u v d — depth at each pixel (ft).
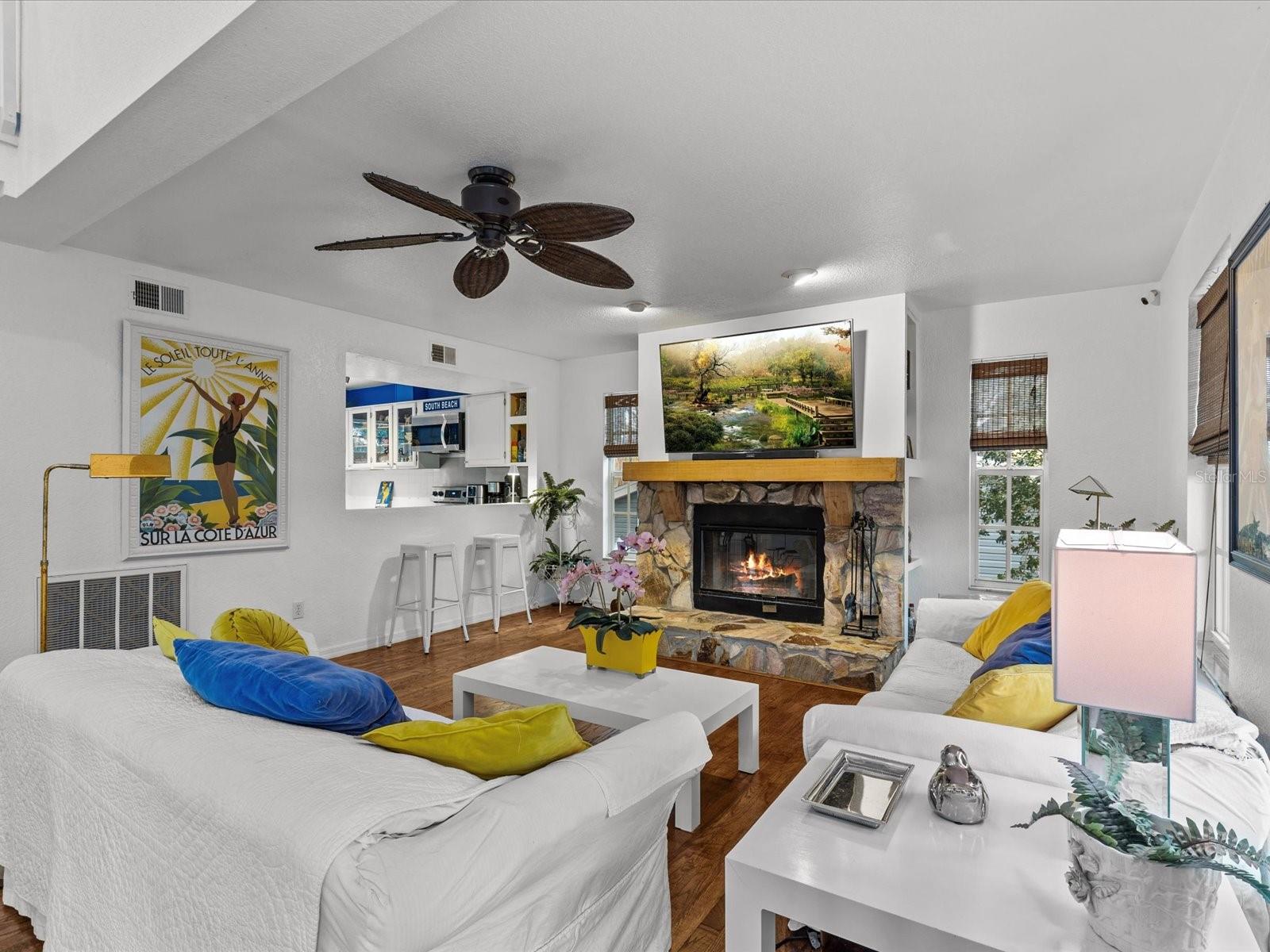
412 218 9.70
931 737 5.65
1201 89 6.56
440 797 3.91
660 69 6.28
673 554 17.07
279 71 5.35
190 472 12.34
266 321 13.58
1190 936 3.18
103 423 11.19
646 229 10.19
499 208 7.96
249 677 4.90
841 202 9.20
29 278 10.39
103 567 11.21
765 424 15.02
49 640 10.59
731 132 7.41
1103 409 13.46
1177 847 3.24
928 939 3.54
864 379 14.20
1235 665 6.77
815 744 6.17
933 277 12.62
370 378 19.21
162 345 11.89
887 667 12.94
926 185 8.70
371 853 3.39
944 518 15.06
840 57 6.10
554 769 4.53
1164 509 12.30
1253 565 5.75
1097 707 3.53
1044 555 14.07
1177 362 11.05
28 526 10.41
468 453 22.84
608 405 20.53
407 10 4.63
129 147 6.64
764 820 4.62
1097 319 13.50
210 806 3.90
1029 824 3.69
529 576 20.71
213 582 12.76
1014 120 7.14
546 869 4.09
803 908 3.92
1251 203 6.49
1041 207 9.39
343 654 15.23
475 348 18.49
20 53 7.66
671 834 7.72
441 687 13.20
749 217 9.75
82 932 4.98
